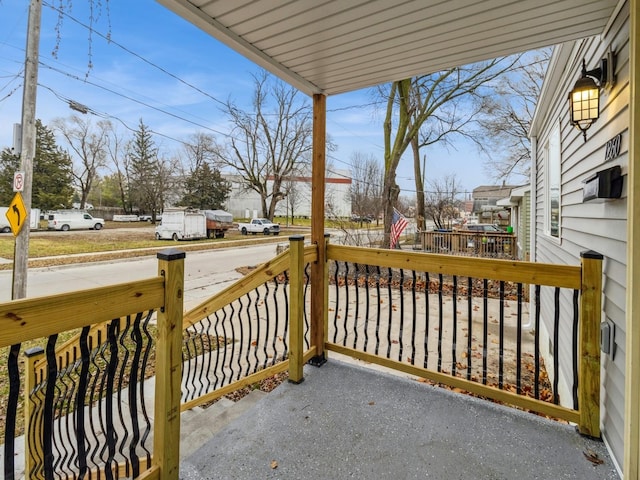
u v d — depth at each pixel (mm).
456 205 25156
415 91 11234
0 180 22391
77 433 1200
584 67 2086
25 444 2232
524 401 1818
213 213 19469
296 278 2197
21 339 921
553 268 1730
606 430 1646
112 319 1170
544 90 3875
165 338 1318
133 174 29016
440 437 1682
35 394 2199
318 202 2479
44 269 9422
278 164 24734
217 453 1583
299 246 2191
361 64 2189
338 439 1671
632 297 1346
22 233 5473
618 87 1725
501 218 22766
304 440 1668
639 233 1338
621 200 1614
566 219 3301
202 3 1603
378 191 19125
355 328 2408
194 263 11000
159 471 1324
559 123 3633
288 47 1995
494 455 1555
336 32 1843
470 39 1920
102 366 3680
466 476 1433
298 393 2088
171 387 1342
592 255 1641
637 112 1347
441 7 1634
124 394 3215
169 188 28562
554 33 1892
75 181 27891
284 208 35844
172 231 17359
